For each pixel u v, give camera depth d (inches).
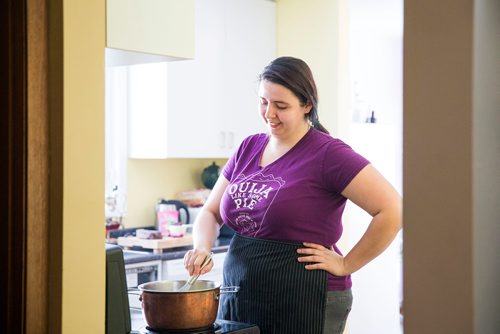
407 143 51.7
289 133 86.7
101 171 68.0
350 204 157.9
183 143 152.9
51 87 66.1
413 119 51.4
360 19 205.6
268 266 83.8
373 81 233.1
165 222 156.3
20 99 65.0
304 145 86.7
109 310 70.1
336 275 84.3
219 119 160.1
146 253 139.1
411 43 51.3
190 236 148.9
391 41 241.6
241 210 87.4
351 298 88.2
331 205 85.7
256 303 84.6
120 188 159.3
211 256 88.5
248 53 165.8
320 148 85.6
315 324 82.8
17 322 65.6
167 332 71.5
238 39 162.9
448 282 49.6
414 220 51.4
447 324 49.7
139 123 157.9
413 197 51.5
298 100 85.6
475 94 48.2
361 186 83.4
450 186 49.4
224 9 158.6
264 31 169.6
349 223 157.9
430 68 50.3
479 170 48.8
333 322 86.0
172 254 139.4
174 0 76.4
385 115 239.8
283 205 83.7
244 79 165.5
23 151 64.9
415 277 51.4
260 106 88.0
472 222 48.3
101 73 67.9
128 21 71.6
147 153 155.8
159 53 75.2
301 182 84.3
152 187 167.0
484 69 49.3
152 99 153.3
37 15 65.1
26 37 64.6
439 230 50.1
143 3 73.1
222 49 159.0
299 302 82.6
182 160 174.2
